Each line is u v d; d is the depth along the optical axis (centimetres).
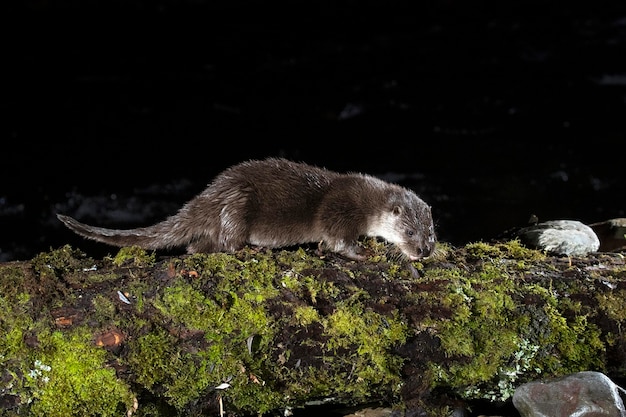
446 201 1557
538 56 2650
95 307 562
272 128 2034
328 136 1973
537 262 652
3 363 550
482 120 2058
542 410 592
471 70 2500
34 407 554
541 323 605
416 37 2909
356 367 590
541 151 1833
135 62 2573
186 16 3103
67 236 1445
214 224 701
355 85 2370
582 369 613
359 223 728
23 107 2128
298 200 717
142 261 600
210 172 1750
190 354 570
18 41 2680
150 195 1620
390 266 621
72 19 2944
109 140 1922
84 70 2466
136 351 561
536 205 1538
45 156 1802
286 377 587
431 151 1847
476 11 3231
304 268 602
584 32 2934
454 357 598
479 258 662
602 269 641
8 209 1537
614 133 1948
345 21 3114
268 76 2477
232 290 579
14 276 569
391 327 587
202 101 2234
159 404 579
